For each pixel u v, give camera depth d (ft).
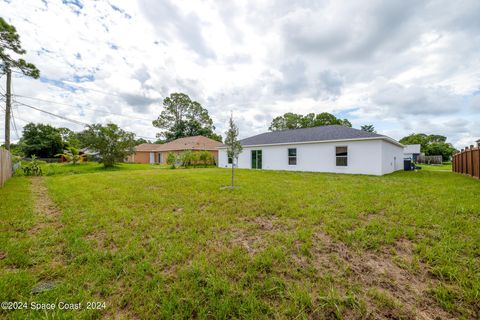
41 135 108.58
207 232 10.87
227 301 6.00
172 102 123.85
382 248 8.93
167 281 7.12
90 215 14.06
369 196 17.88
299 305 5.90
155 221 12.78
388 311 5.62
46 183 30.19
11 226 12.22
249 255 8.55
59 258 8.71
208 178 30.73
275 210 14.43
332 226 11.34
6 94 41.19
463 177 32.37
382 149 37.73
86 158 91.91
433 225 11.09
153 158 109.91
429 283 6.69
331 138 43.14
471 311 5.56
